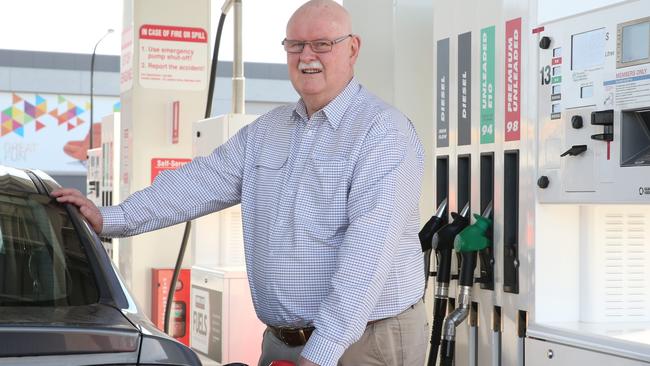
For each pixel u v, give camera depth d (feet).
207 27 23.52
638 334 10.19
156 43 23.21
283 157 9.53
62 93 71.36
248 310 16.61
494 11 11.94
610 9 10.09
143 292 23.26
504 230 11.71
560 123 10.77
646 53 9.62
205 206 10.18
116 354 6.13
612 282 11.21
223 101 71.61
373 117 9.00
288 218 9.30
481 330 12.13
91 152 34.01
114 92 72.13
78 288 7.24
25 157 71.00
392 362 9.50
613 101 10.04
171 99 23.32
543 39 10.98
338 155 9.04
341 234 9.07
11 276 7.23
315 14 9.17
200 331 17.87
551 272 11.24
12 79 70.44
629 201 9.83
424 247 12.43
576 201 10.55
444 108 12.98
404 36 15.60
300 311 9.23
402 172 8.81
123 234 9.80
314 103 9.27
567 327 10.78
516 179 11.61
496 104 11.90
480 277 12.11
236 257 18.21
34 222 7.80
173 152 23.36
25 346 5.83
